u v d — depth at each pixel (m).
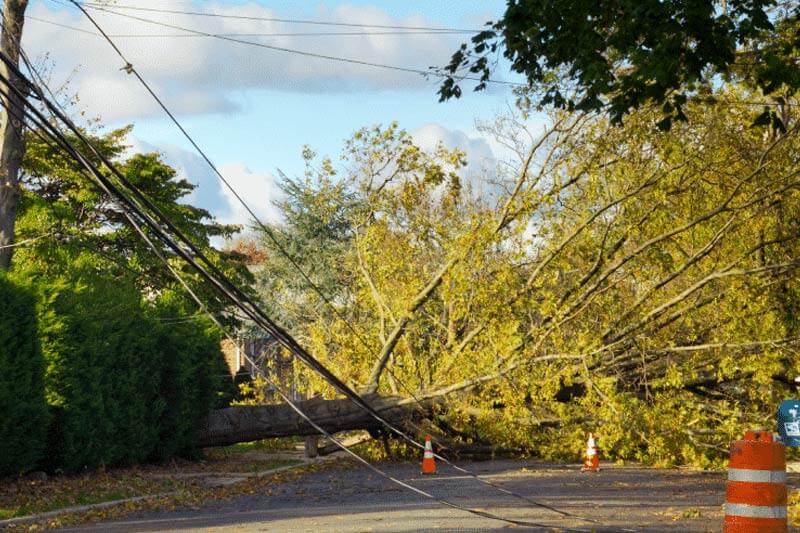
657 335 26.50
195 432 28.20
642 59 15.16
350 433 33.94
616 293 27.47
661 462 25.67
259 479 23.14
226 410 28.67
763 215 25.88
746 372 25.50
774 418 25.48
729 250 26.66
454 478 22.69
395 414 27.75
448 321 29.64
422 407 27.64
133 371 25.06
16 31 26.16
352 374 29.66
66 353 22.19
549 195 26.28
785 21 19.11
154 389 26.30
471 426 28.11
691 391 27.02
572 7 15.59
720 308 26.83
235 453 32.97
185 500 18.38
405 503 17.05
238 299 10.53
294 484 21.77
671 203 26.58
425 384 28.66
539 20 15.71
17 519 15.13
